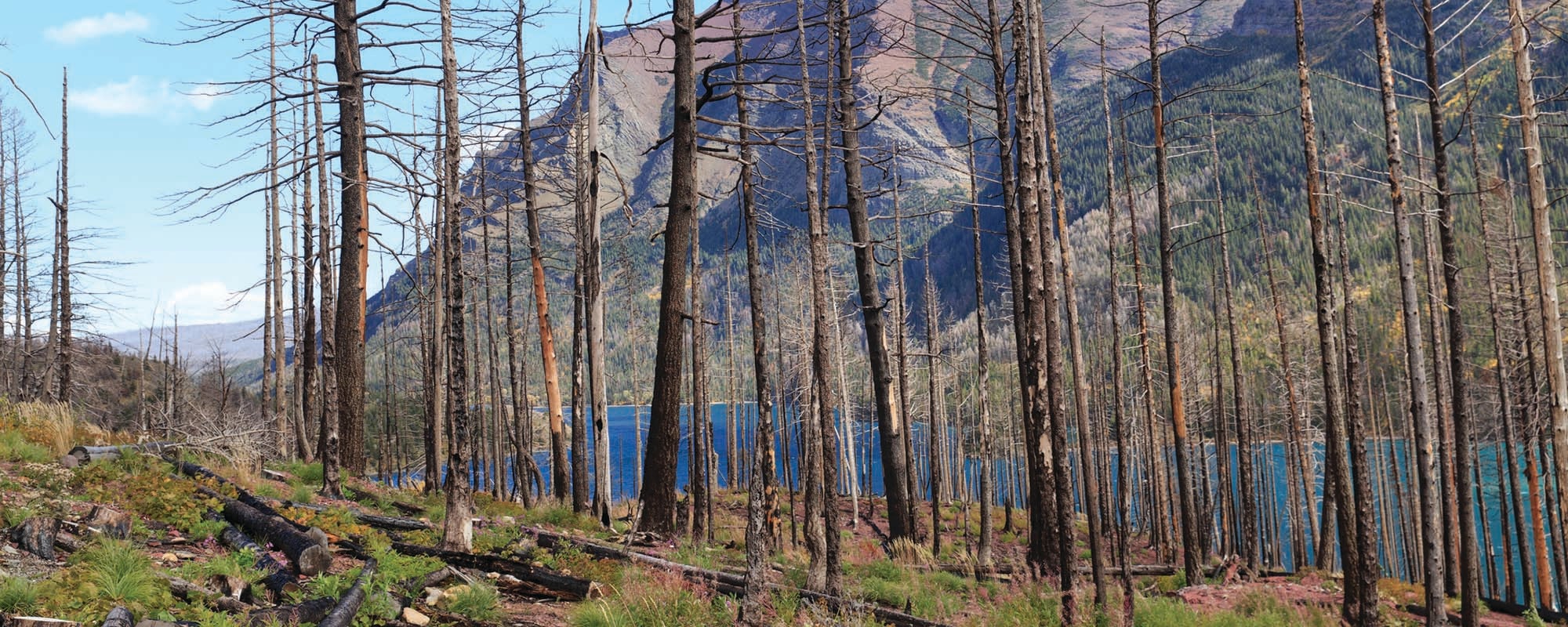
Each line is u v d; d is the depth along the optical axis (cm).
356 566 942
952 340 5097
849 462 3891
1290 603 1722
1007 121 1631
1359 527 1391
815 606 1080
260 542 946
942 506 3812
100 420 3488
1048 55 1556
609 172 1714
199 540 943
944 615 1379
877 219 2008
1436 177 1459
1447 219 1495
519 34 1728
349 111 1881
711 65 1541
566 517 1644
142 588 654
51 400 2933
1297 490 3922
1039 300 1296
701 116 1552
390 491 1786
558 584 1010
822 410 1166
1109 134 2027
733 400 4288
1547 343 1323
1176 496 4566
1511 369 2941
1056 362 1297
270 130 2286
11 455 1231
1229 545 3269
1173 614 1458
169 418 2417
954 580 1691
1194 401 4262
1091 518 1303
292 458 2353
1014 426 5744
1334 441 1480
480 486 3681
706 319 1611
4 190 3338
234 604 705
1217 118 1748
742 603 992
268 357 2956
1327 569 2488
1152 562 3003
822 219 1156
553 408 1977
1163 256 1988
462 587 914
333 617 696
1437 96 1404
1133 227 2238
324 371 1499
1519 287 2619
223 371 3962
